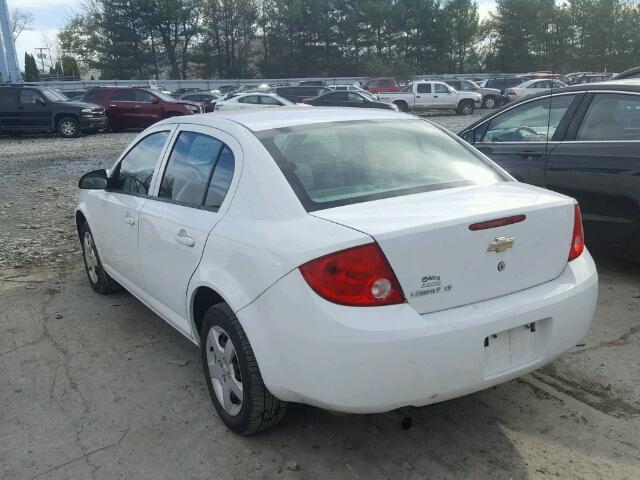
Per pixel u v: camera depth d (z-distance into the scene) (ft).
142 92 81.25
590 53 228.02
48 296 17.35
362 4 235.20
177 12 215.92
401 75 224.33
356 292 8.05
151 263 12.42
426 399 8.30
